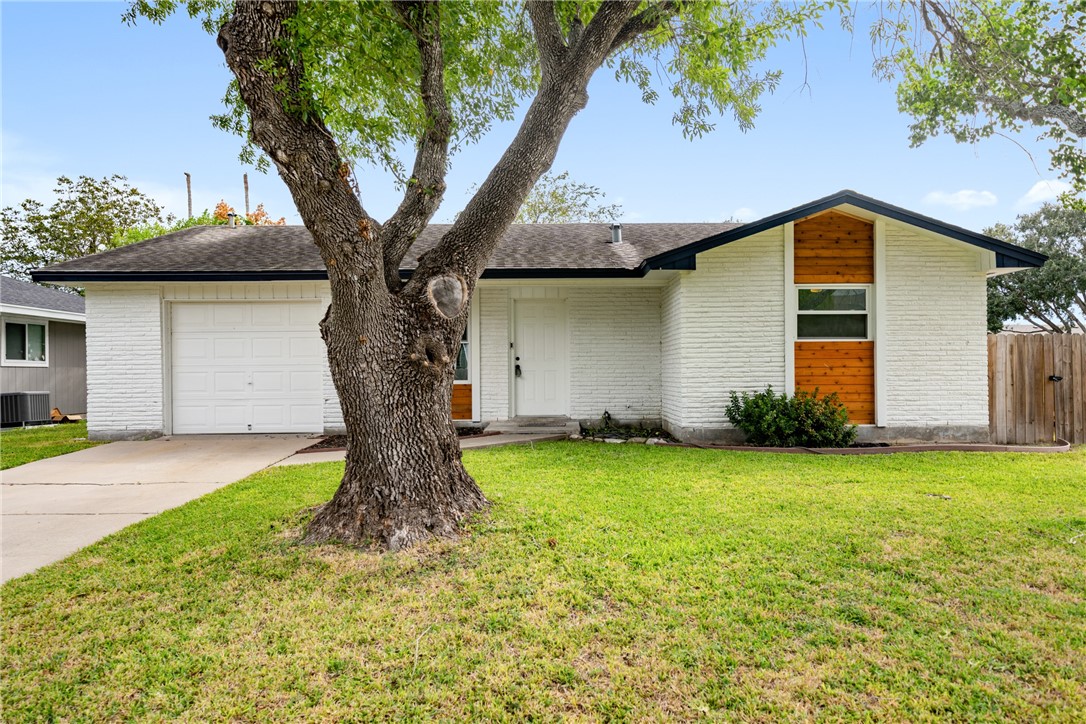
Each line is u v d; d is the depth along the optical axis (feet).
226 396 32.37
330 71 13.12
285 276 30.12
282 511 15.87
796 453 24.89
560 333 34.40
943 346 27.94
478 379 33.55
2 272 85.05
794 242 28.17
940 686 7.61
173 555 12.67
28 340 45.78
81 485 20.04
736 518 14.75
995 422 28.81
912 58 22.58
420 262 14.76
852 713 7.12
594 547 12.67
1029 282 68.64
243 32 11.56
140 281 30.27
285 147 11.93
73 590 10.85
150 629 9.34
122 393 31.45
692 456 24.04
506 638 8.95
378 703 7.43
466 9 18.13
